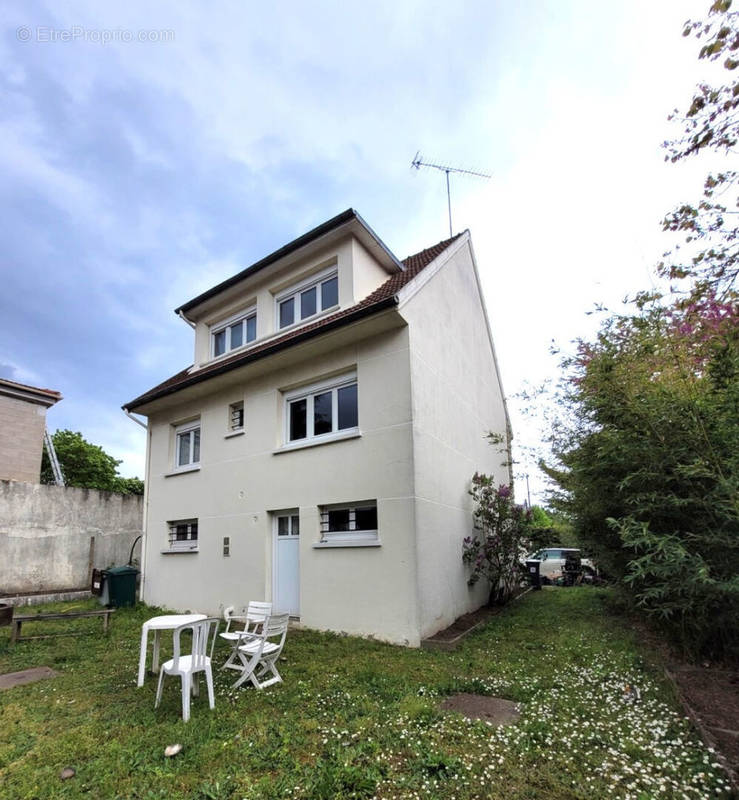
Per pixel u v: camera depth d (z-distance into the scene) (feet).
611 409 17.52
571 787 9.89
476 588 32.45
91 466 89.51
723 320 15.47
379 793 9.88
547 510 33.45
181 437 40.06
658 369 17.30
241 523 31.94
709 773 10.07
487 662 19.10
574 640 22.21
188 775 10.91
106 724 13.85
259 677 17.87
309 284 33.88
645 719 12.96
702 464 14.26
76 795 10.29
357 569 25.26
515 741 11.78
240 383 34.27
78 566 42.83
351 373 28.43
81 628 27.81
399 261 34.63
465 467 33.60
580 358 20.83
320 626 26.20
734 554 14.53
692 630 18.12
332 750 11.62
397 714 13.80
